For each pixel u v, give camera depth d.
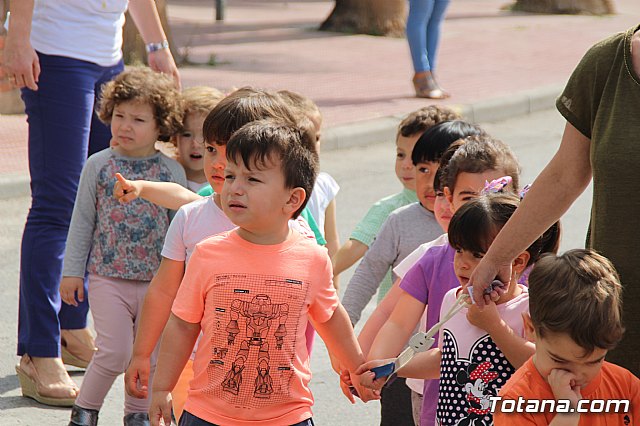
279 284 4.25
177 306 4.37
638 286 4.04
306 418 4.30
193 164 6.48
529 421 3.83
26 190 11.55
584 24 27.94
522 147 14.66
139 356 5.05
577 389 3.78
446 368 4.43
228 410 4.21
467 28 26.55
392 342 4.79
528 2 30.62
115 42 7.04
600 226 4.09
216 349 4.24
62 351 7.18
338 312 4.47
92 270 6.12
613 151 3.97
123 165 6.20
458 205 4.94
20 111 15.09
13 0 6.48
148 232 6.10
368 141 14.71
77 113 6.77
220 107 4.85
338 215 11.13
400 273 5.09
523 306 4.36
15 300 8.54
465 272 4.41
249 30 25.61
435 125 5.67
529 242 4.19
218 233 4.89
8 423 6.42
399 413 5.34
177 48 21.47
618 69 4.03
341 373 4.86
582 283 3.69
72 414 6.08
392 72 19.62
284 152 4.22
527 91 17.67
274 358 4.22
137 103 6.13
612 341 3.68
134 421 5.93
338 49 22.59
